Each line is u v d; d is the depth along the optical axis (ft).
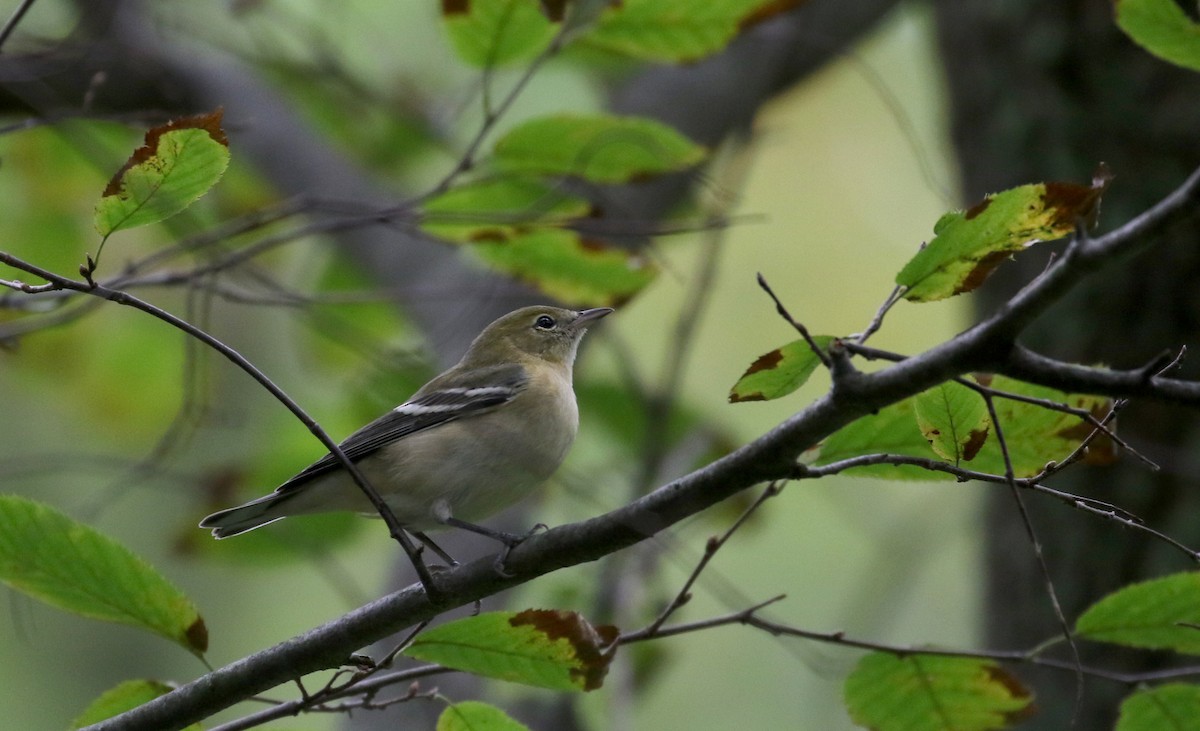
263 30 44.75
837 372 19.49
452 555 42.47
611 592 40.55
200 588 59.00
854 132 60.49
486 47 28.12
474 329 44.24
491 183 32.53
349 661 21.95
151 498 57.06
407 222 32.48
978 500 40.47
